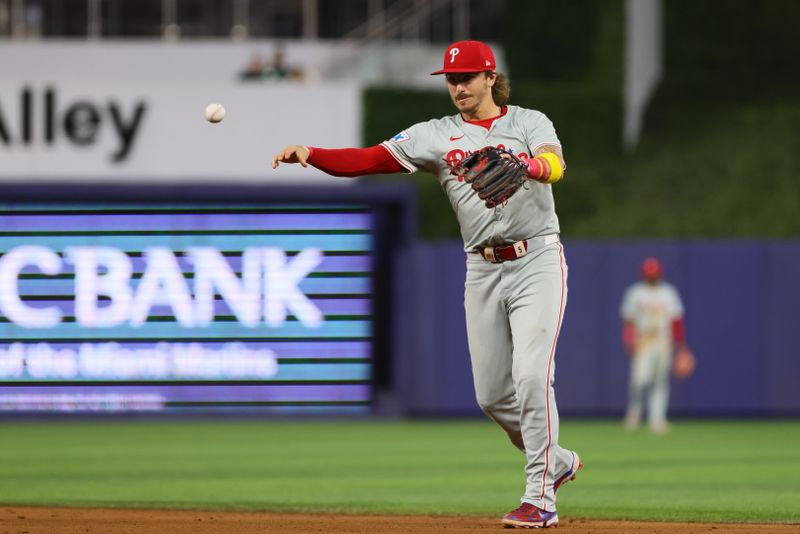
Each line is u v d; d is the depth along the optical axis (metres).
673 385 61.03
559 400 60.81
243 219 60.88
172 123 62.91
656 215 68.06
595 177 70.94
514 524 20.91
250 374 60.81
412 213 61.69
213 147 63.09
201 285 60.62
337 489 31.31
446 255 60.75
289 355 60.94
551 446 20.88
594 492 30.50
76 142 62.31
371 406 61.34
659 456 42.03
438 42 76.31
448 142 21.05
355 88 64.31
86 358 60.16
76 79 73.19
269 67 72.25
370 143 67.38
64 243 60.06
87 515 24.38
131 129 62.59
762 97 76.38
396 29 76.06
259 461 40.34
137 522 22.88
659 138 74.31
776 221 67.50
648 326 53.56
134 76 73.56
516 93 72.19
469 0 76.44
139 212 60.44
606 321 60.78
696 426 57.47
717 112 75.56
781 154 71.69
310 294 61.12
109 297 60.25
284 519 23.72
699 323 60.88
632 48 75.69
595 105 72.75
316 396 61.12
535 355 20.62
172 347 60.47
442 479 34.34
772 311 60.72
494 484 32.84
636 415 55.25
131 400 60.34
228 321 60.75
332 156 20.83
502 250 20.83
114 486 31.89
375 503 27.56
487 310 21.27
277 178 63.47
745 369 60.84
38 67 73.12
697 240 64.44
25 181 59.41
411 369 61.38
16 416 59.78
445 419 61.47
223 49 74.25
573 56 75.31
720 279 60.78
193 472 36.28
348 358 61.22
